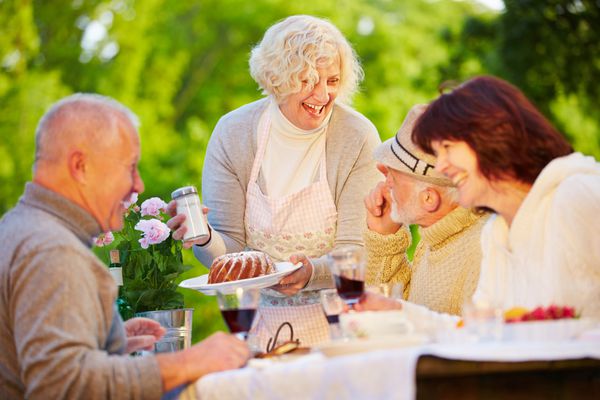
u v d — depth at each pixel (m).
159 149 14.05
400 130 3.53
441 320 2.89
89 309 2.71
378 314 2.62
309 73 4.02
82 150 2.89
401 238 3.85
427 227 3.49
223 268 3.86
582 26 12.74
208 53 15.01
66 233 2.78
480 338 2.42
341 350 2.49
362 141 4.22
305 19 4.14
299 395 2.39
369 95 14.50
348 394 2.30
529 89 12.93
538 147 2.82
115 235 4.07
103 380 2.64
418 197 3.48
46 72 13.75
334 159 4.20
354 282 2.90
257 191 4.24
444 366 2.25
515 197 2.88
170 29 14.84
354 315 2.63
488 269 3.03
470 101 2.85
